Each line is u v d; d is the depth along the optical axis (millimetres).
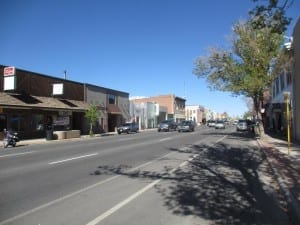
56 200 9758
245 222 8039
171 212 8695
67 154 21562
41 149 25734
